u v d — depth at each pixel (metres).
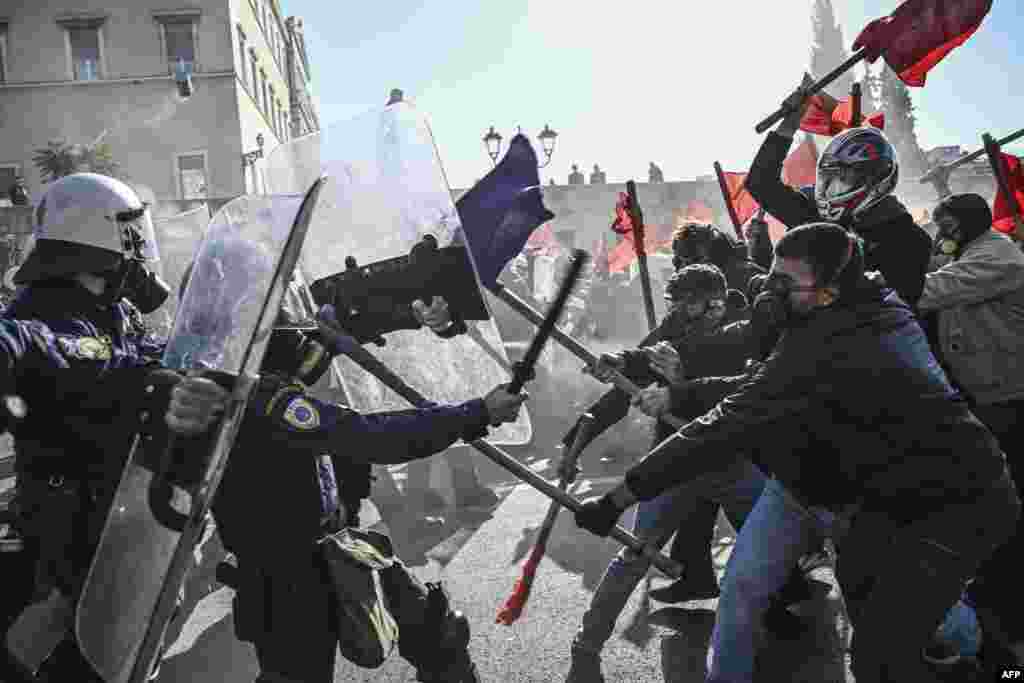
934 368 2.51
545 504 6.47
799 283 2.48
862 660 2.49
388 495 6.56
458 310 2.68
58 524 2.08
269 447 2.30
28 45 29.48
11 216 17.52
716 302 3.65
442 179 2.60
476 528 5.88
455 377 2.77
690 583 4.30
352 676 3.71
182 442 1.86
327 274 2.67
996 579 3.68
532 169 3.33
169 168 29.70
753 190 4.07
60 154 25.42
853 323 2.45
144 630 1.90
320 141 2.68
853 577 2.58
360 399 2.92
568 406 8.66
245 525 2.33
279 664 2.31
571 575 4.81
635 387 3.31
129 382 2.11
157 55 29.77
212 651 4.09
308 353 2.46
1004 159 5.00
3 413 1.90
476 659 3.75
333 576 2.32
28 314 2.17
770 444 2.68
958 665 2.82
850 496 2.57
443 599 2.64
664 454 2.63
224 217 2.08
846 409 2.46
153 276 2.46
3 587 2.05
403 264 2.64
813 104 5.19
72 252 2.20
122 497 1.94
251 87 33.59
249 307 1.96
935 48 4.08
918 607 2.43
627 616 4.15
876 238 3.62
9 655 2.01
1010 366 3.76
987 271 3.68
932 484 2.42
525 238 3.30
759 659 3.58
